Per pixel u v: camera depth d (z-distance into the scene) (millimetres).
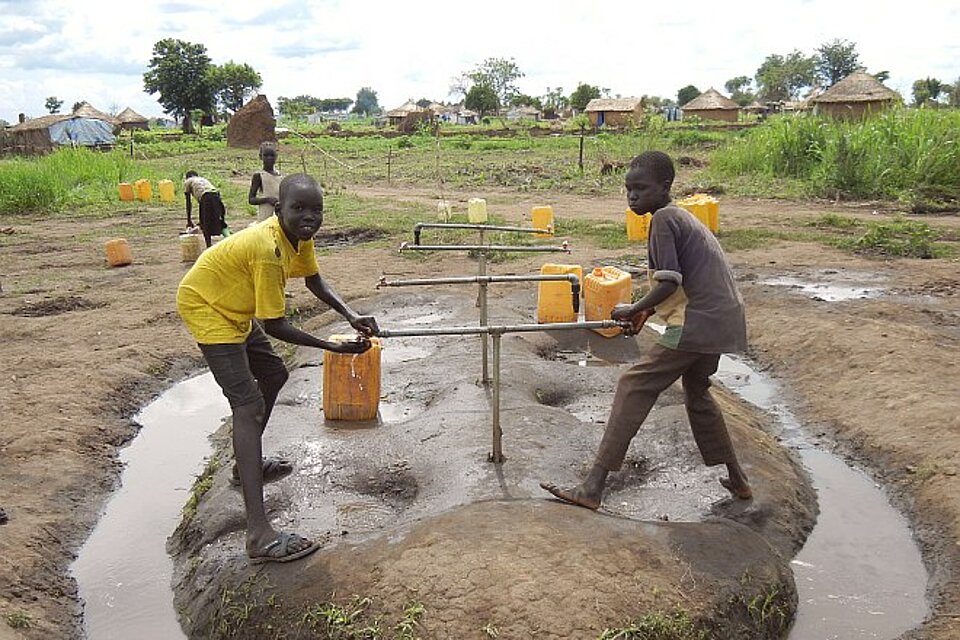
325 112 147250
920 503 5223
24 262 13719
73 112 63875
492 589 3648
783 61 106125
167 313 9992
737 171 23281
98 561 4945
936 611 4172
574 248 13352
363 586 3855
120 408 7266
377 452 5645
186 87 81188
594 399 6723
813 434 6496
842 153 19609
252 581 4148
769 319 8961
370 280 11305
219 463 5855
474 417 6000
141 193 23094
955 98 60344
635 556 3949
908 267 11312
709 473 5246
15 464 5953
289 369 7707
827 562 4641
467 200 21469
